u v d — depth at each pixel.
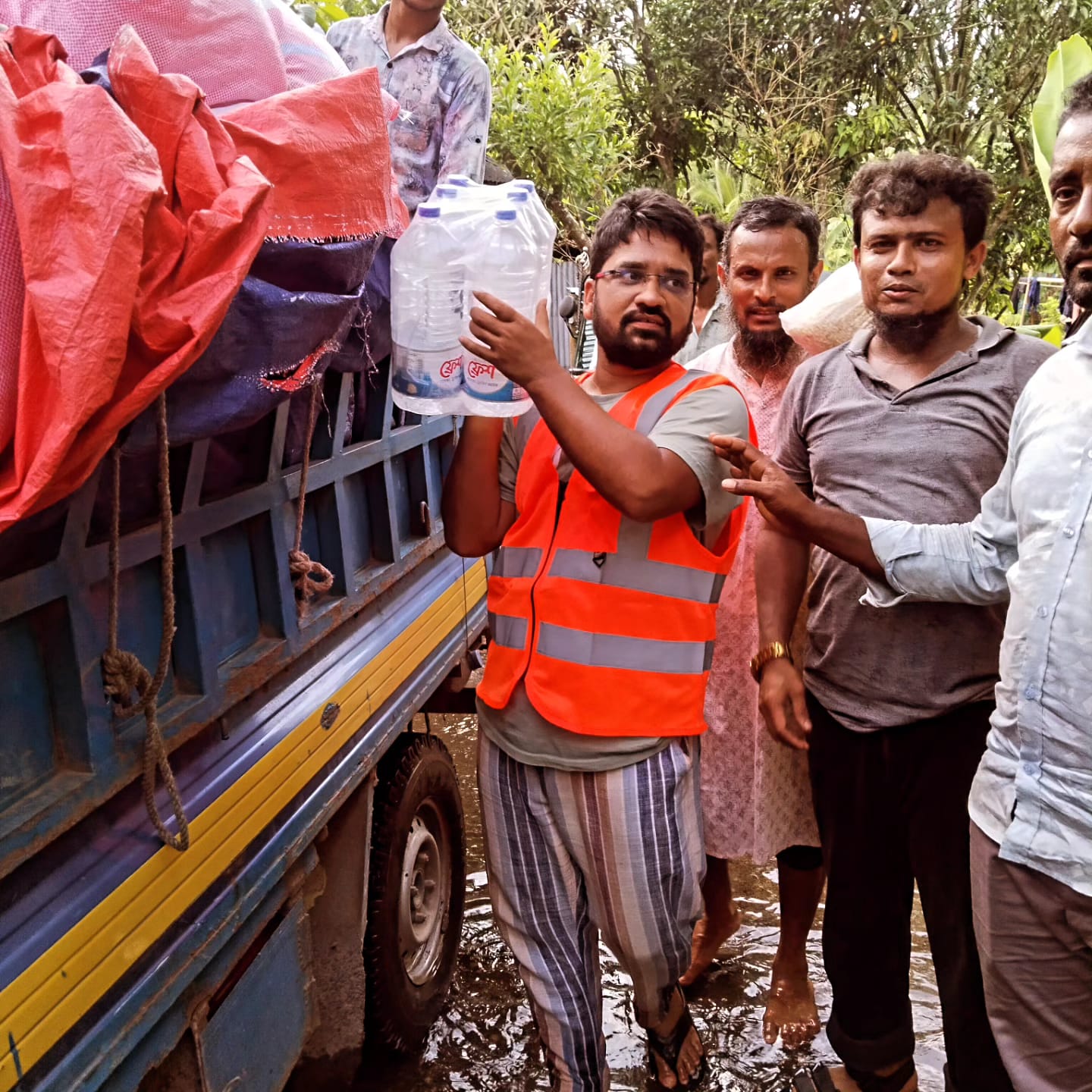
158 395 1.19
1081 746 1.61
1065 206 1.79
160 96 1.21
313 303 1.55
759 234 2.78
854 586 2.24
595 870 2.09
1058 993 1.73
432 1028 2.88
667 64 13.73
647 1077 2.66
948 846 2.17
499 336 1.71
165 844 1.50
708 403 1.99
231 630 1.83
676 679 2.02
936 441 2.14
